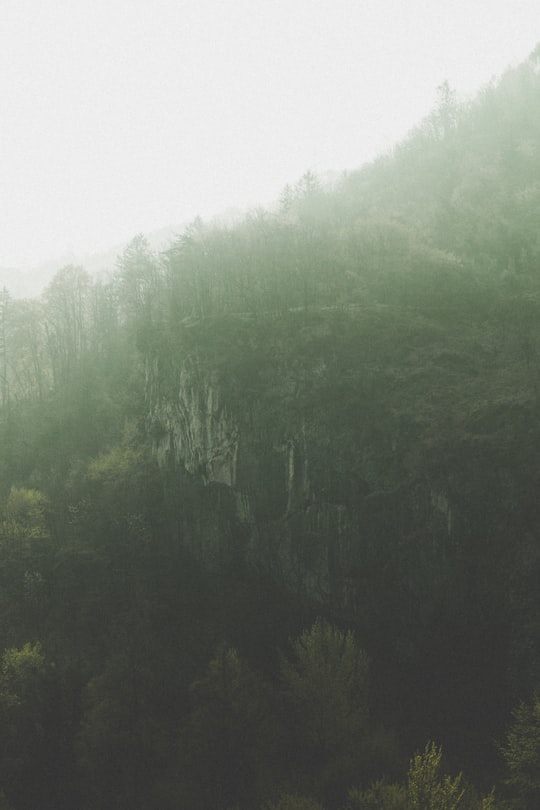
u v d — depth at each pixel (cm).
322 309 5962
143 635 5094
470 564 4241
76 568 5647
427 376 5119
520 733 3400
